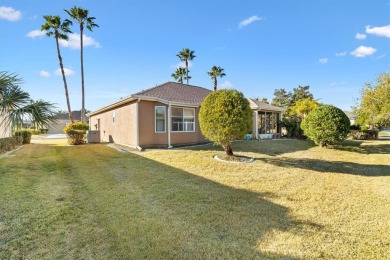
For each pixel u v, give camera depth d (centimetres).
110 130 1775
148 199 507
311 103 2792
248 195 559
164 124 1364
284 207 486
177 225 386
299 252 315
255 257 301
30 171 721
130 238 338
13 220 378
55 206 445
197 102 1512
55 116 549
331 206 499
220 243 333
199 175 736
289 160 1044
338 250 324
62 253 295
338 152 1347
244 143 1509
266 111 2086
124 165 857
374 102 1656
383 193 603
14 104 524
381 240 354
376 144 1655
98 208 447
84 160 951
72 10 2455
